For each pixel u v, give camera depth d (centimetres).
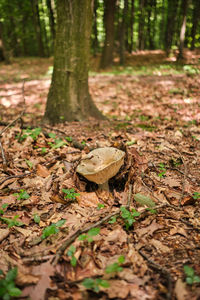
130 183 297
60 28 494
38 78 1142
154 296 173
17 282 185
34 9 1463
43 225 253
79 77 536
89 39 517
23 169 356
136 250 214
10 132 468
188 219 253
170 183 311
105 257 208
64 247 213
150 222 246
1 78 1180
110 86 962
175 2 1099
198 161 370
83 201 275
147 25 1252
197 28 959
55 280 191
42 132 466
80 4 472
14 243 229
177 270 193
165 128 525
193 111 630
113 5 1165
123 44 1282
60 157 372
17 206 279
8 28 1842
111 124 545
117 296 174
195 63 951
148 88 878
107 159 274
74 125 533
